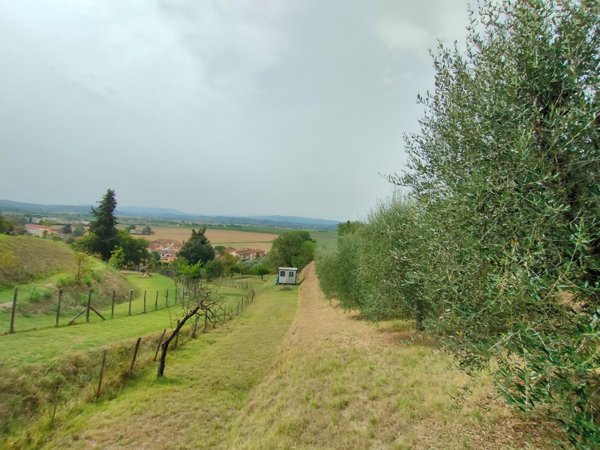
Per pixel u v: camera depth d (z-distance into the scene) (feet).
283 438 27.68
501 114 13.23
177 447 34.22
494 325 13.30
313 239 311.88
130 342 60.75
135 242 247.29
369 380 34.73
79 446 34.37
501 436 19.42
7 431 36.76
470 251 13.96
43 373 45.55
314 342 55.72
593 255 11.24
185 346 68.13
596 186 11.57
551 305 11.04
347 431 26.55
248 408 40.47
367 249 54.65
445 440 21.43
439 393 28.04
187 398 44.96
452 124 16.10
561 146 11.51
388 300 45.60
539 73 13.04
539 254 10.69
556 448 16.15
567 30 12.56
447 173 16.98
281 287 196.85
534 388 10.35
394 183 21.81
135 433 36.68
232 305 124.57
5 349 50.03
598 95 11.92
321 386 36.37
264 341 74.23
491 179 13.28
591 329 9.14
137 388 48.06
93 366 51.55
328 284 103.04
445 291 15.97
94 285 107.55
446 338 16.42
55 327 66.23
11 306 69.72
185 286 146.10
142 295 126.52
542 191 11.86
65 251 130.62
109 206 223.10
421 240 21.47
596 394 9.78
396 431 24.62
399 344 45.52
